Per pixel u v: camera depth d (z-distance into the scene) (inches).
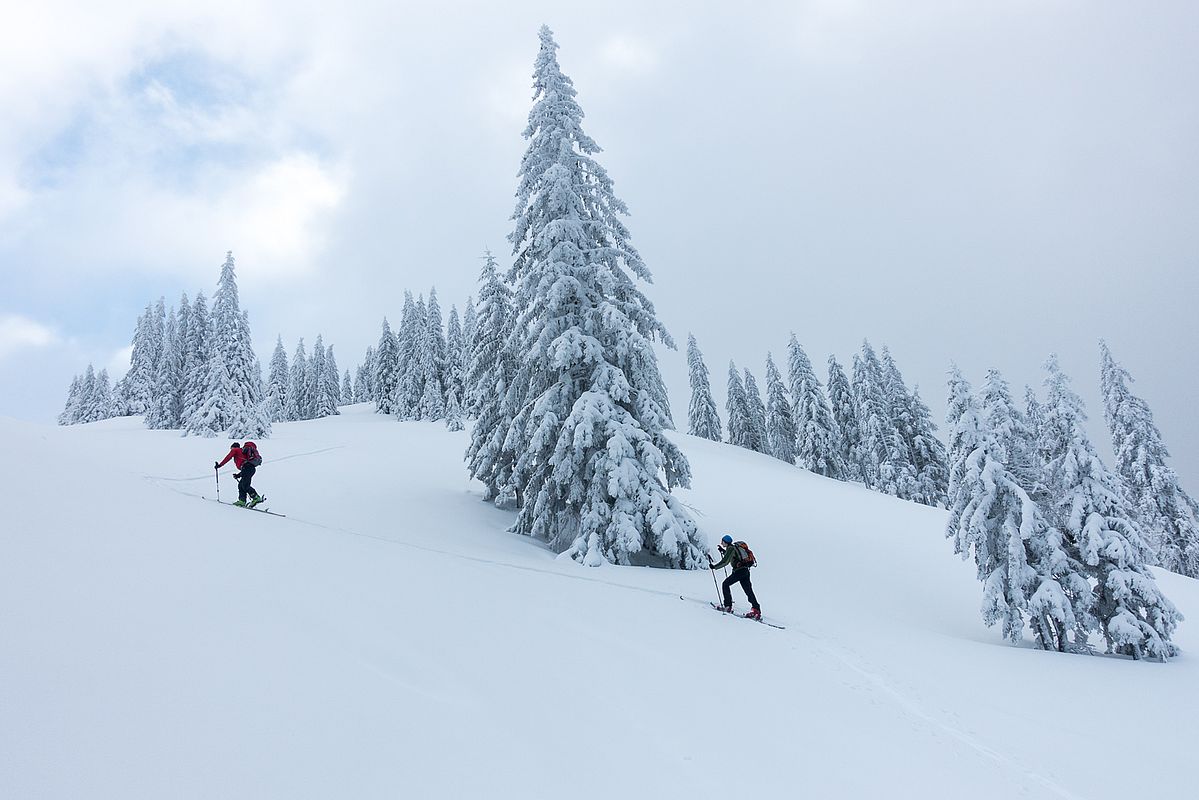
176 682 165.5
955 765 224.8
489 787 148.6
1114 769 245.8
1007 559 586.6
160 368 2267.5
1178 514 1259.8
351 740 155.8
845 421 2245.3
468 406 1112.2
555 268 689.0
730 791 171.6
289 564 302.2
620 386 657.6
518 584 375.2
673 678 259.4
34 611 188.1
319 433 1742.1
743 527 914.1
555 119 754.8
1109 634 552.1
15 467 369.4
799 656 345.4
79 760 125.5
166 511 358.0
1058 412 619.2
